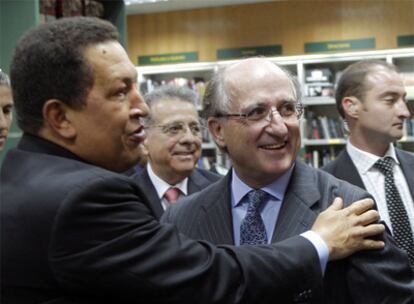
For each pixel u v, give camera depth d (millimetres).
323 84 6395
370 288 1247
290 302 1170
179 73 7293
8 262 1089
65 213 1045
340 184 1461
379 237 1295
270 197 1480
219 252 1154
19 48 1167
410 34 7164
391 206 2354
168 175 2535
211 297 1104
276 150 1414
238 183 1531
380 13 7262
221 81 1475
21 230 1083
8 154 1234
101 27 1163
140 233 1102
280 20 7590
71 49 1116
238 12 7734
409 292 1284
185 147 2494
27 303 1081
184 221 1573
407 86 6152
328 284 1294
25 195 1106
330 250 1208
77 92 1122
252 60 1472
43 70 1128
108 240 1072
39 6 3031
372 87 2400
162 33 8031
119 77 1137
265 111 1404
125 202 1119
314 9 7473
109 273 1055
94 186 1074
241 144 1429
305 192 1432
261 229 1458
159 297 1088
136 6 7727
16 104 1193
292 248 1181
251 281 1122
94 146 1159
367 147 2461
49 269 1059
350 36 7355
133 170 2980
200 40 7887
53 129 1171
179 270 1104
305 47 7484
